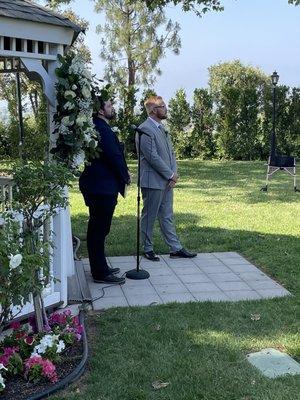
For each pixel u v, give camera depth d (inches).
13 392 119.7
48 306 165.5
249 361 136.8
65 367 132.1
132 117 777.6
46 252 131.2
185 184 538.9
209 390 120.5
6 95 442.6
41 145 160.7
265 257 243.1
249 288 199.8
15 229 122.3
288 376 127.9
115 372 129.8
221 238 283.7
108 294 191.8
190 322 162.6
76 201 428.8
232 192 478.3
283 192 476.1
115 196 197.9
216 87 900.0
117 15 874.8
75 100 157.8
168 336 151.9
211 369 130.6
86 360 134.0
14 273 120.0
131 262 236.5
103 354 139.9
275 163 493.4
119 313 171.0
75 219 344.5
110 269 211.9
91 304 179.8
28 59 155.1
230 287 201.0
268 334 154.1
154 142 227.0
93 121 192.5
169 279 211.2
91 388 122.3
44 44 157.8
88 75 158.2
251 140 849.5
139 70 909.8
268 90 842.2
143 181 231.8
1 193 149.9
